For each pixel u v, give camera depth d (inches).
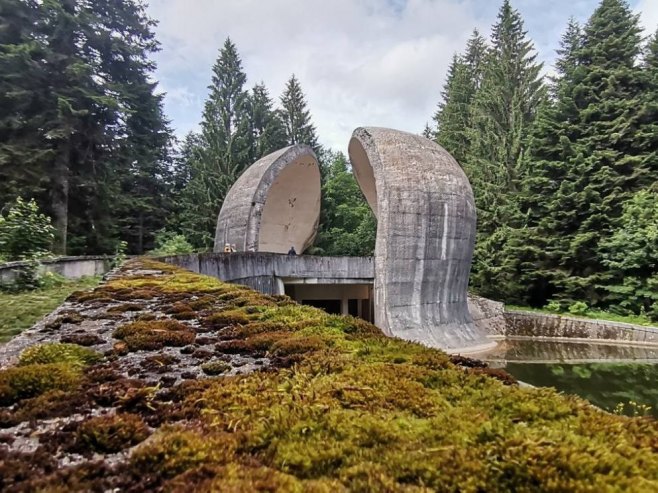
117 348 114.0
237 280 473.1
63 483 49.6
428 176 545.0
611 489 43.9
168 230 1135.0
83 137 715.4
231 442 58.6
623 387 369.4
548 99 847.1
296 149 745.0
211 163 1188.5
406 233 523.2
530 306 777.6
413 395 73.2
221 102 1223.5
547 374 419.5
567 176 724.7
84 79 680.4
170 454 55.4
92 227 759.7
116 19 783.7
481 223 884.6
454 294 564.7
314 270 565.9
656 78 719.7
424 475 48.8
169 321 148.6
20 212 384.8
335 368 90.8
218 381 85.3
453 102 1219.9
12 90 641.0
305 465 52.4
